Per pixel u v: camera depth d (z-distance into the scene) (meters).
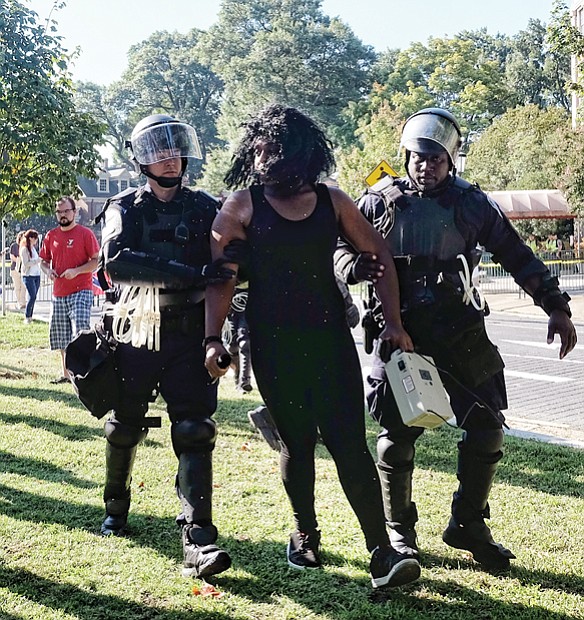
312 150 3.72
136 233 4.16
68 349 4.31
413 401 3.70
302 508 4.02
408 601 3.78
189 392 4.13
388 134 42.47
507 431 7.75
